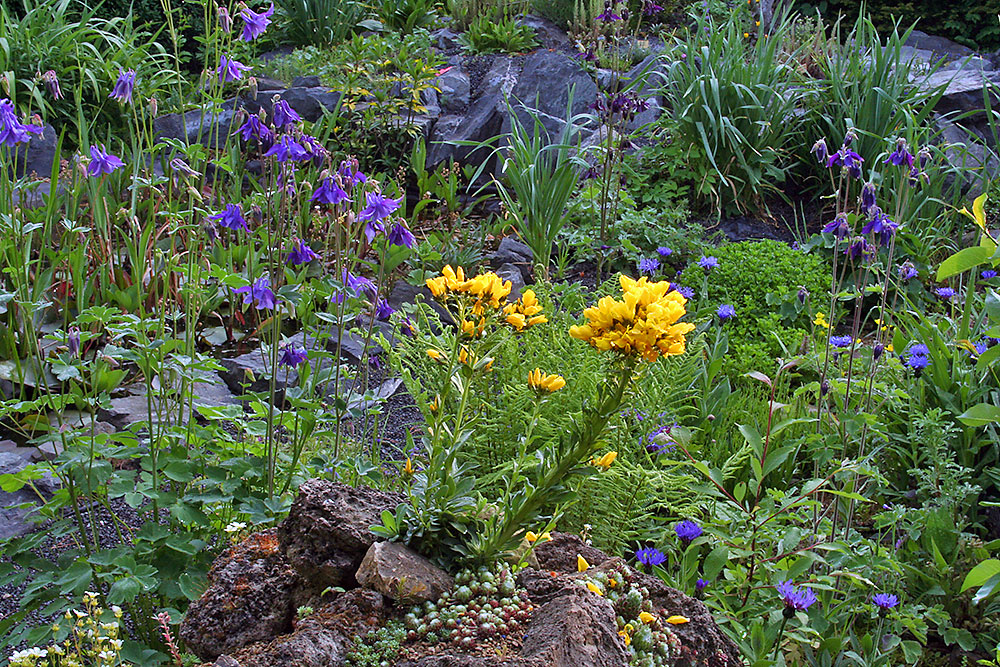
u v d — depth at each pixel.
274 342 2.71
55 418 3.75
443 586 1.85
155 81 7.37
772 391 2.70
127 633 2.40
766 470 2.66
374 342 4.39
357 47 7.96
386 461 3.46
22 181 3.82
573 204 5.94
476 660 1.58
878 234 3.08
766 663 2.13
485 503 2.02
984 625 2.79
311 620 1.77
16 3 8.02
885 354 3.91
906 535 3.20
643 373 1.81
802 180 6.61
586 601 1.73
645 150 6.46
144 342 2.54
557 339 3.58
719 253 5.30
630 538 2.95
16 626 2.59
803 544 2.79
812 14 10.77
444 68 8.45
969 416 2.29
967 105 7.05
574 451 1.80
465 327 1.92
